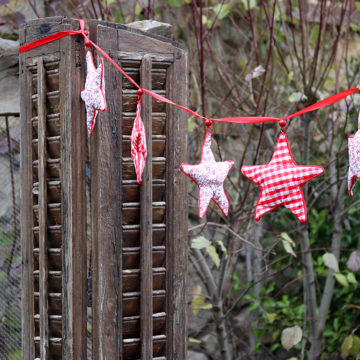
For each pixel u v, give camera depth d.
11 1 2.96
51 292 1.78
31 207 1.84
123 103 1.79
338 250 3.15
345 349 2.87
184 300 1.87
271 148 2.95
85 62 1.72
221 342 2.90
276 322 3.43
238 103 3.06
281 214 3.47
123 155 1.79
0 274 2.41
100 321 1.71
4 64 2.23
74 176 1.71
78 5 2.98
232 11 3.49
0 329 2.40
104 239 1.72
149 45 1.81
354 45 3.71
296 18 3.43
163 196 1.87
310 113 2.96
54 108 1.77
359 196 3.39
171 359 1.84
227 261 2.81
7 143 2.41
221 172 1.71
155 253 1.85
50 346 1.78
